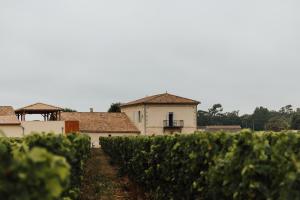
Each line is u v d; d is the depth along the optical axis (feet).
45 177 21.48
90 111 336.90
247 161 35.06
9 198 21.09
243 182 34.83
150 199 74.74
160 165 65.10
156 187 69.97
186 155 52.24
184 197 53.93
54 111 294.46
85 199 84.12
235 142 36.96
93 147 272.92
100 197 88.12
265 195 33.58
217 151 44.14
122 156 118.83
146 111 301.63
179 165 55.67
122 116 319.68
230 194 37.55
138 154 87.20
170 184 59.21
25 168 21.31
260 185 33.78
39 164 21.62
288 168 31.65
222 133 44.50
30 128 245.65
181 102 304.30
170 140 60.13
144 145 80.23
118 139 133.18
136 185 92.27
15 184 21.15
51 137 43.04
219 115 534.37
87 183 102.89
